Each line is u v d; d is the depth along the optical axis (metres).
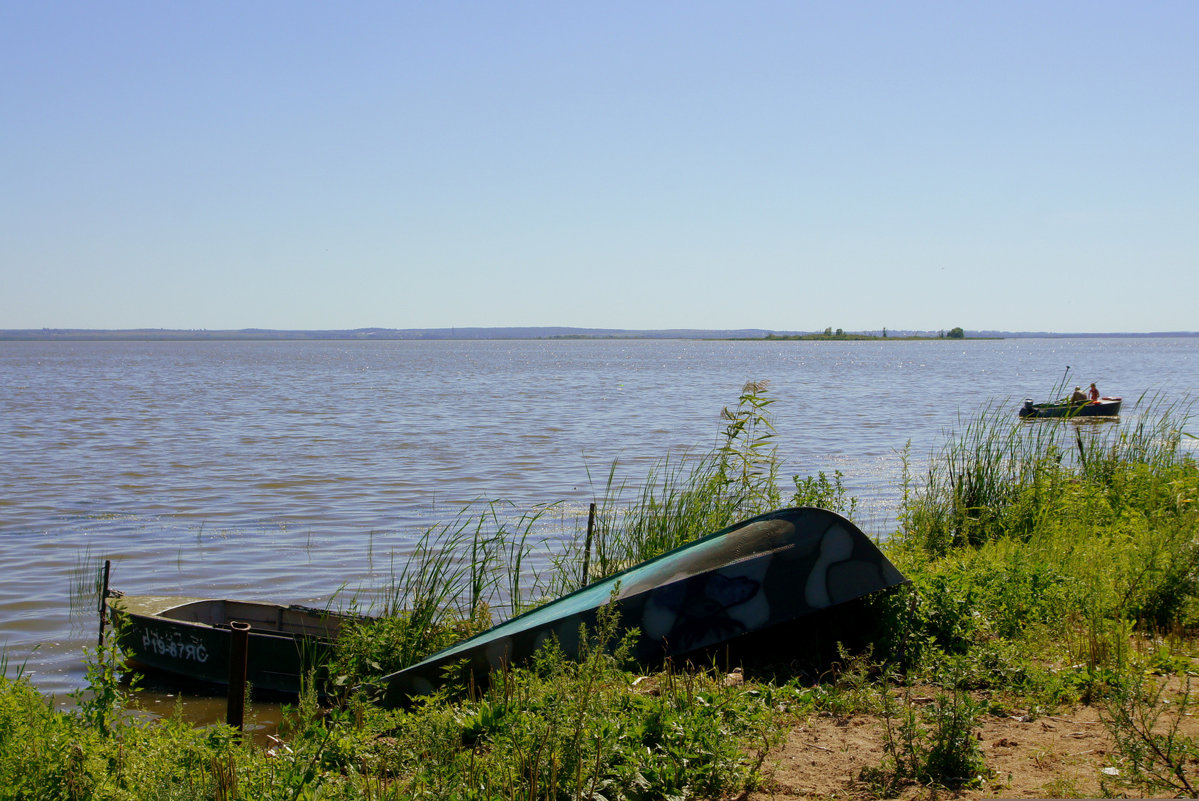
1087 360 121.62
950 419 36.25
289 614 9.77
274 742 7.19
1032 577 7.78
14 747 4.55
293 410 42.81
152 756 4.72
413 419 38.12
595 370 96.12
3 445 28.31
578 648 6.60
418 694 6.79
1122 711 4.64
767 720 5.38
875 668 6.36
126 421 36.78
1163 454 13.35
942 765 4.69
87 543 15.05
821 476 10.80
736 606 6.68
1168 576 7.40
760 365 111.44
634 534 10.59
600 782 4.43
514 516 16.72
